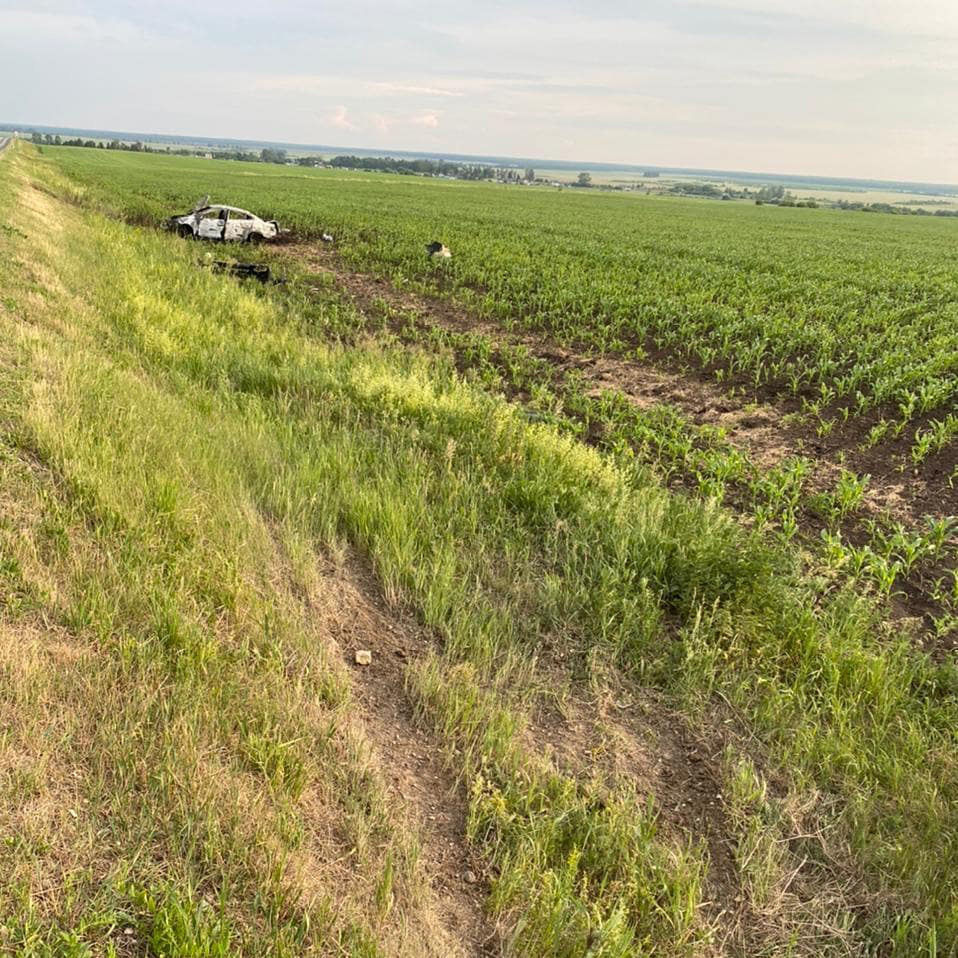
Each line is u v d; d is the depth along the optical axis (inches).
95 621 162.6
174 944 103.5
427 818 147.3
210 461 261.3
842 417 448.8
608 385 519.2
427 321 688.4
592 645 214.4
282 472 272.8
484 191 3614.7
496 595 232.2
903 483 356.8
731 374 532.4
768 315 685.9
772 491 322.7
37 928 101.1
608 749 178.1
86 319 422.6
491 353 587.5
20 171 1444.4
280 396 373.7
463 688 182.5
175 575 187.0
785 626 219.5
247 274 775.1
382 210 1734.7
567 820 151.3
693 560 241.3
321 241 1139.9
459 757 163.8
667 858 146.8
